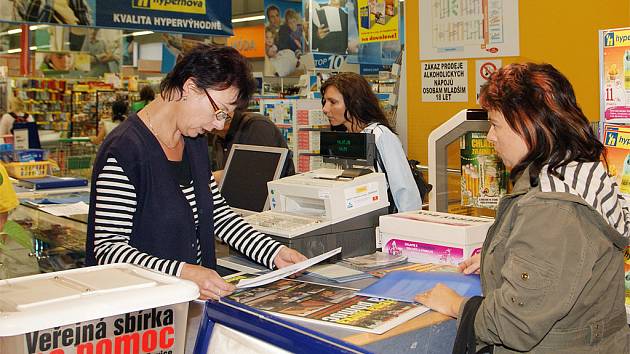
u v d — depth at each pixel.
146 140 2.14
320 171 2.97
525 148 1.63
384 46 8.67
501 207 1.69
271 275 1.88
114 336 1.33
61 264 3.17
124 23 5.18
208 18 5.57
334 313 1.61
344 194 2.62
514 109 1.60
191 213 2.24
